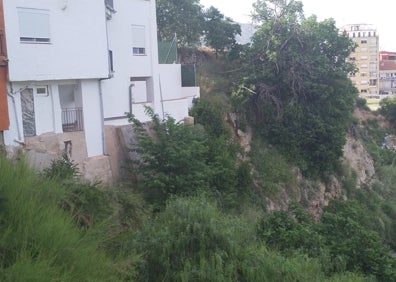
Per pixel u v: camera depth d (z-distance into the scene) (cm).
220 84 3547
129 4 2442
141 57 2539
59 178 1160
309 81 3362
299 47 3516
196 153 1986
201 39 3988
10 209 761
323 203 3362
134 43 2498
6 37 1677
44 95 1872
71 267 727
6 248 707
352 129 4428
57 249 746
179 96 3081
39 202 836
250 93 3353
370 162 4388
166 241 1137
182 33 3894
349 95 3541
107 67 2062
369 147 4744
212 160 2355
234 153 2959
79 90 1995
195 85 3222
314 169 3422
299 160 3334
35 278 656
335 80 3431
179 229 1191
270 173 3111
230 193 2273
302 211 1978
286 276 1240
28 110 1811
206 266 1117
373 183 4197
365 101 5553
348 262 1600
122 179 2058
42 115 1864
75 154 1938
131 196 1390
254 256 1240
